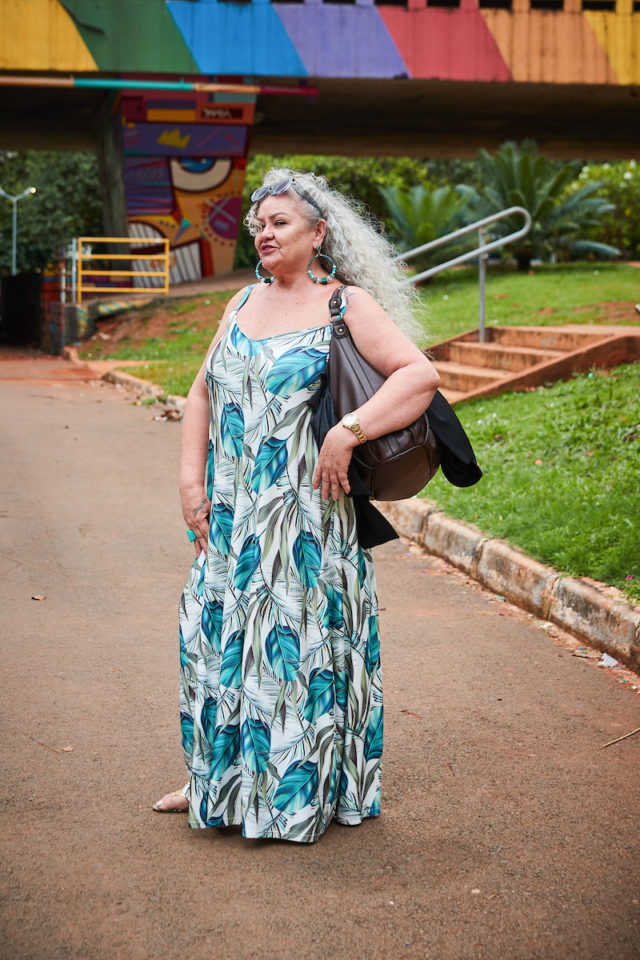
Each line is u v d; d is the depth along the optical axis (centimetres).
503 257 2278
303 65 2230
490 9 2244
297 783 282
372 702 299
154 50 2198
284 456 283
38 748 343
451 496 654
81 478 812
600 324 1298
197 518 297
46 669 418
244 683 281
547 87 2353
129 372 1540
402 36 2239
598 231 4100
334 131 3056
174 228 2506
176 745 350
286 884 263
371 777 300
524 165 2208
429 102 2588
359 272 296
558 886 265
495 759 345
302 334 284
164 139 2377
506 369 1064
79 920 245
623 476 624
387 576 573
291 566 283
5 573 556
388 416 276
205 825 287
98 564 580
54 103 2658
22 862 271
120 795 313
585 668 438
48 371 1728
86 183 4594
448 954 235
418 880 267
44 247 4769
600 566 493
